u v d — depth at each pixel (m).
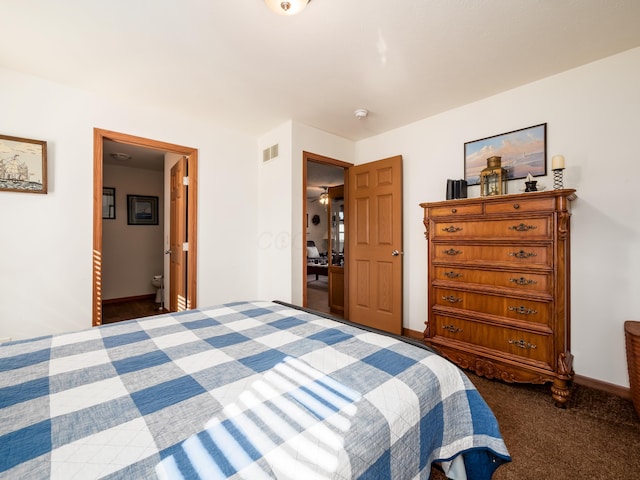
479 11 1.62
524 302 2.02
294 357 1.07
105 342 1.23
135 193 4.96
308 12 1.62
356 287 3.60
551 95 2.29
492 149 2.61
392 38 1.84
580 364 2.16
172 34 1.80
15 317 2.19
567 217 1.91
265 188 3.53
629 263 1.99
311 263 7.39
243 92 2.55
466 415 1.03
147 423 0.69
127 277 4.87
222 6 1.58
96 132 2.52
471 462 1.07
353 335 1.31
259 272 3.61
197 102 2.74
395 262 3.20
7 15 1.63
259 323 1.51
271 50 1.96
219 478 0.54
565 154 2.23
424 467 0.83
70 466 0.56
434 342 2.43
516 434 1.62
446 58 2.06
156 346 1.19
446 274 2.43
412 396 0.85
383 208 3.33
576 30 1.77
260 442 0.63
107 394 0.82
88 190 2.48
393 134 3.41
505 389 2.10
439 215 2.48
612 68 2.04
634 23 1.71
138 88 2.47
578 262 2.17
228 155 3.38
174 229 3.62
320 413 0.74
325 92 2.55
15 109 2.19
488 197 2.15
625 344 1.91
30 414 0.72
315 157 3.38
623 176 2.01
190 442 0.63
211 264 3.24
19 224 2.20
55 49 1.94
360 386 0.87
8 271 2.17
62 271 2.36
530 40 1.86
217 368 0.98
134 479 0.53
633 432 1.62
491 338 2.16
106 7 1.58
